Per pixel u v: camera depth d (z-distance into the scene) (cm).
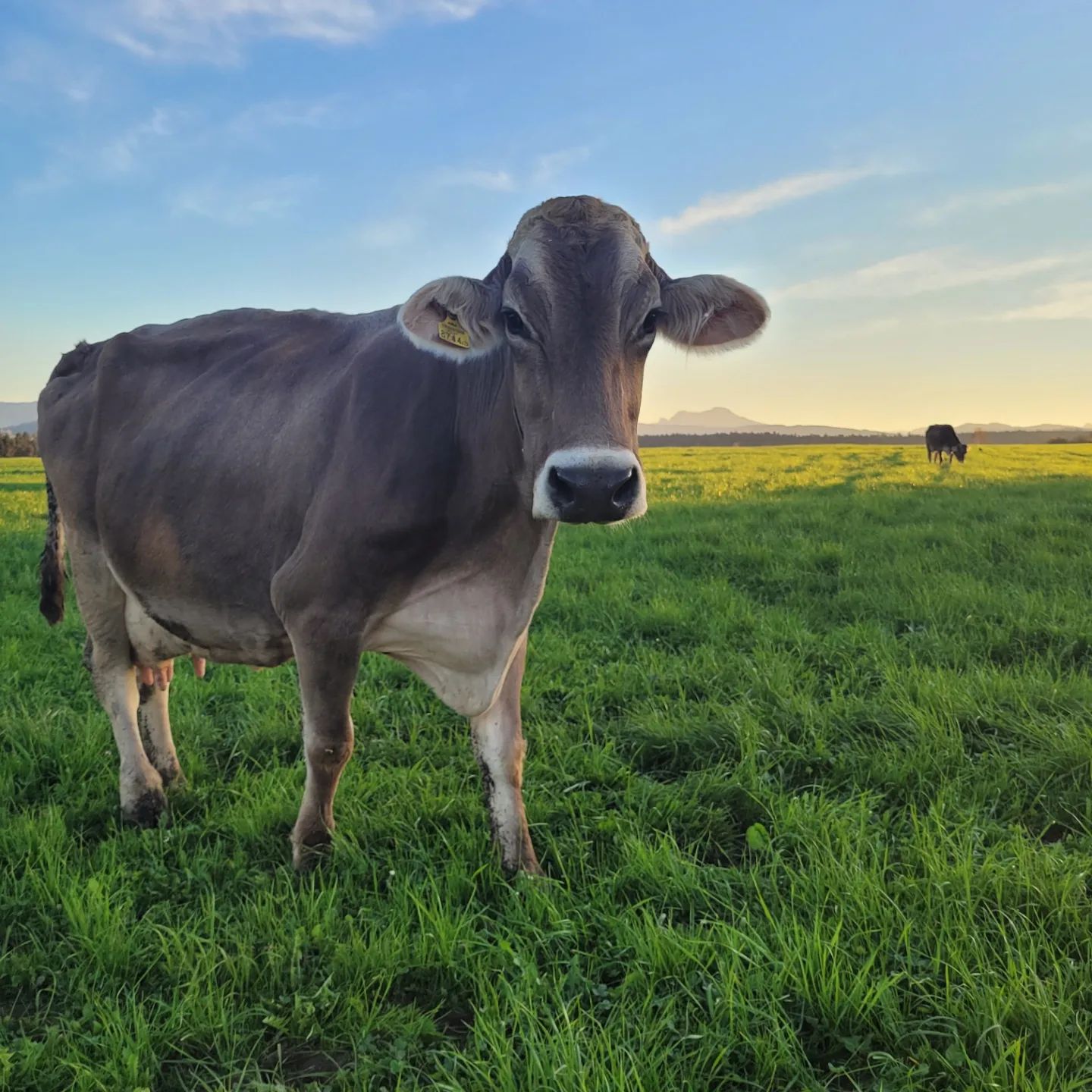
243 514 382
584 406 288
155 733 455
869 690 566
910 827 385
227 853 385
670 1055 253
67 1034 265
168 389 426
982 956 278
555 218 319
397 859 366
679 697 556
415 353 360
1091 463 3438
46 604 496
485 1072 242
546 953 303
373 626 359
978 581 840
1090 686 529
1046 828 368
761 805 409
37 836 378
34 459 5122
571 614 774
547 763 465
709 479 2494
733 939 290
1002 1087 230
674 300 333
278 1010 280
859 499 1694
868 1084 248
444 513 344
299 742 508
